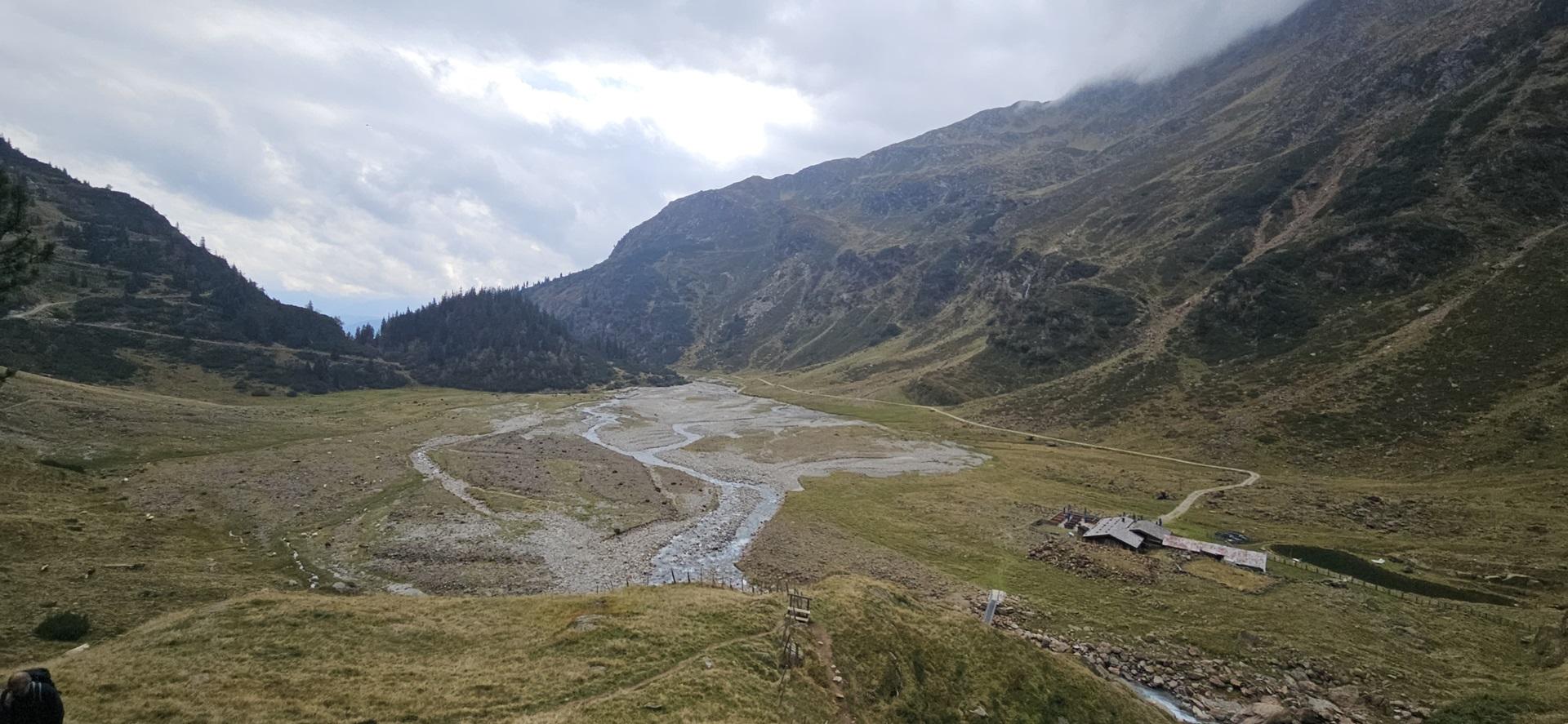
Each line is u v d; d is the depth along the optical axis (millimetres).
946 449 117250
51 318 128000
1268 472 91750
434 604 34656
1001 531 68062
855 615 35250
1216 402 118125
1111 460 104250
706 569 54500
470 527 59500
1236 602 50062
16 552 41094
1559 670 37781
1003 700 32781
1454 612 47375
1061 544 63094
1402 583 53312
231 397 130500
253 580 44562
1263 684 39750
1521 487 70250
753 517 71938
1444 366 97500
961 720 31062
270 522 58562
